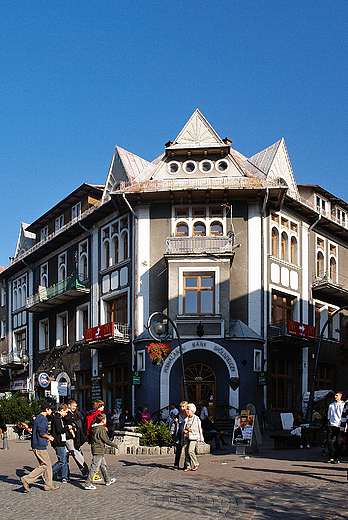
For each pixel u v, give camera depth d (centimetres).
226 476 1244
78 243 3781
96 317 3425
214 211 3100
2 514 923
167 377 2783
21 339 4569
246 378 2739
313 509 899
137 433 1872
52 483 1176
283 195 3039
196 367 2817
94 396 3325
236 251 3031
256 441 1717
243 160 3556
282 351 3084
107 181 3522
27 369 4300
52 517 896
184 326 2816
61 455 1223
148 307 3020
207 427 1878
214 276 2852
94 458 1144
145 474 1323
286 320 2998
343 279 3812
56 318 3966
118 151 3441
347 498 977
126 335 3061
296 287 3281
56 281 4025
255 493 1044
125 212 3269
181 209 3122
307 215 3441
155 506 962
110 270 3353
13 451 2128
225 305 2805
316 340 3400
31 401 3344
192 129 3200
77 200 3925
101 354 3322
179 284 2853
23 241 4831
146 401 2798
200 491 1083
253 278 2991
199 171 3117
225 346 2769
